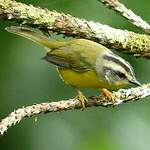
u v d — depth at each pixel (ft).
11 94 33.06
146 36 25.02
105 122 33.94
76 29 23.76
